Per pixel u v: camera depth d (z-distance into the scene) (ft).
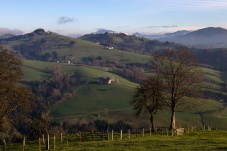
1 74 197.26
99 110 654.12
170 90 242.99
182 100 247.50
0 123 202.59
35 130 278.46
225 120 549.54
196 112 590.14
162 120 552.82
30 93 213.87
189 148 123.24
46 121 291.79
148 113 251.80
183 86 241.35
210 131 230.68
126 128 529.04
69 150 134.21
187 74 240.12
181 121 541.75
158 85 236.84
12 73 204.44
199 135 199.93
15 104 205.46
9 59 204.95
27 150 153.99
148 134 211.00
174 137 184.85
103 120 565.12
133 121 575.38
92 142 160.76
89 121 588.50
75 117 616.39
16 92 201.16
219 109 607.37
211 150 116.37
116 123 550.77
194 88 243.81
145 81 243.81
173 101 242.37
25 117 216.13
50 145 165.27
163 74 242.37
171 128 242.37
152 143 142.72
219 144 131.64
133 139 165.99
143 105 239.91
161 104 240.53
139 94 241.14
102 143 151.53
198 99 256.11
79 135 186.91
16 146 173.37
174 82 240.53
